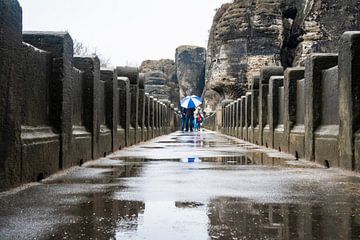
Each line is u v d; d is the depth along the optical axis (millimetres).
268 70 20203
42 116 8672
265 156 13656
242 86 65688
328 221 4707
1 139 6281
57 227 4453
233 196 6223
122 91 17969
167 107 44219
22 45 7082
